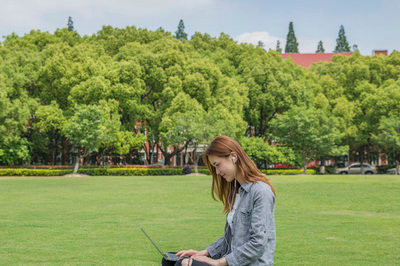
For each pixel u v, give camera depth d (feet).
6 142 124.36
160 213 35.78
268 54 177.99
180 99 128.98
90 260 18.85
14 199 48.26
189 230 26.96
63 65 132.57
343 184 77.05
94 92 125.90
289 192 58.39
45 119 128.98
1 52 143.84
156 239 23.88
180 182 85.66
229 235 8.64
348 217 33.53
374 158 189.98
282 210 38.40
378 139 152.87
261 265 7.79
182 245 22.24
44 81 136.98
